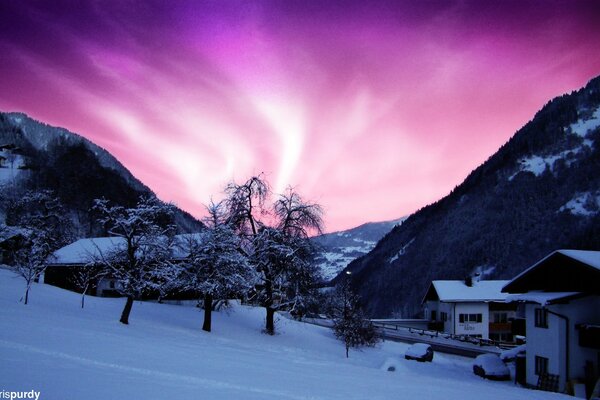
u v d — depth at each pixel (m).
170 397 11.47
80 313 34.66
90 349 17.81
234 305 56.44
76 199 136.38
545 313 31.83
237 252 40.62
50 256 57.50
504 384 33.94
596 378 28.81
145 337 25.81
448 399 16.91
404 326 79.38
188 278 38.25
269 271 43.22
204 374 15.65
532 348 32.84
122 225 34.78
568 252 31.81
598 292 29.69
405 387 19.00
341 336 48.47
